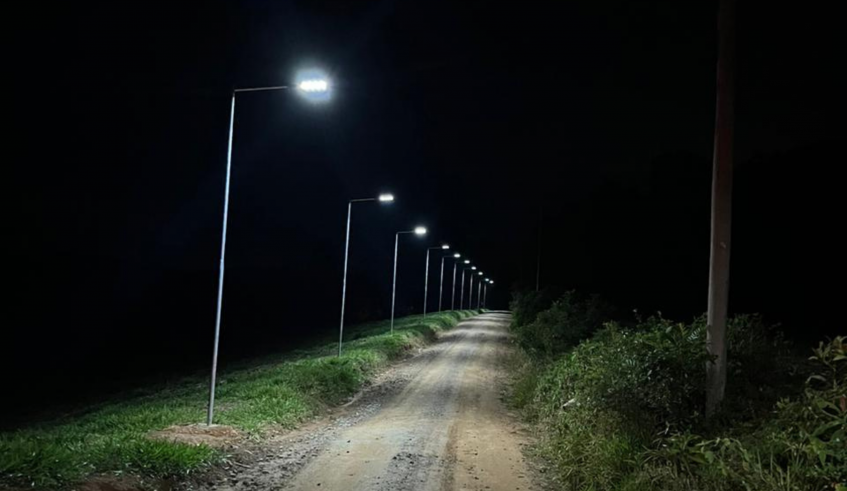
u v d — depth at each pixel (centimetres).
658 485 736
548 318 2528
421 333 4153
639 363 999
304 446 1179
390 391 2069
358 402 1861
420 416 1561
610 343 1298
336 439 1254
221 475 938
